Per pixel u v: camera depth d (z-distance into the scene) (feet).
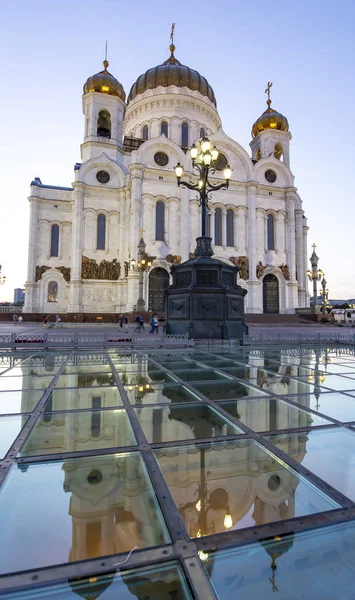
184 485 10.66
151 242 140.36
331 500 9.73
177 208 145.48
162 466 11.89
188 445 13.79
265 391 23.13
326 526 8.55
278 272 160.45
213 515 9.02
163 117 175.32
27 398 20.93
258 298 152.97
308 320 142.20
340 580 6.88
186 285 55.67
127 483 10.72
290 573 7.01
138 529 8.38
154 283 141.28
